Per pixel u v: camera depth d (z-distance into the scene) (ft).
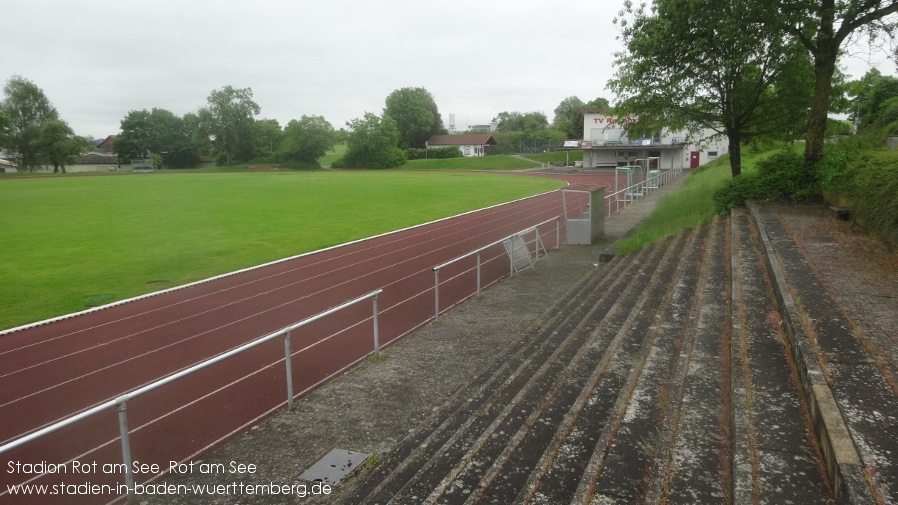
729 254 33.27
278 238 69.21
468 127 606.55
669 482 11.21
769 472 10.76
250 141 347.36
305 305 40.37
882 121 70.13
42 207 102.58
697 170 158.92
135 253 60.34
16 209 99.50
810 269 24.17
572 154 289.33
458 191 136.36
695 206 62.64
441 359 26.89
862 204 32.99
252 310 39.34
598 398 17.17
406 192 133.39
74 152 282.56
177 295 43.73
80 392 26.27
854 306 18.81
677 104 59.67
